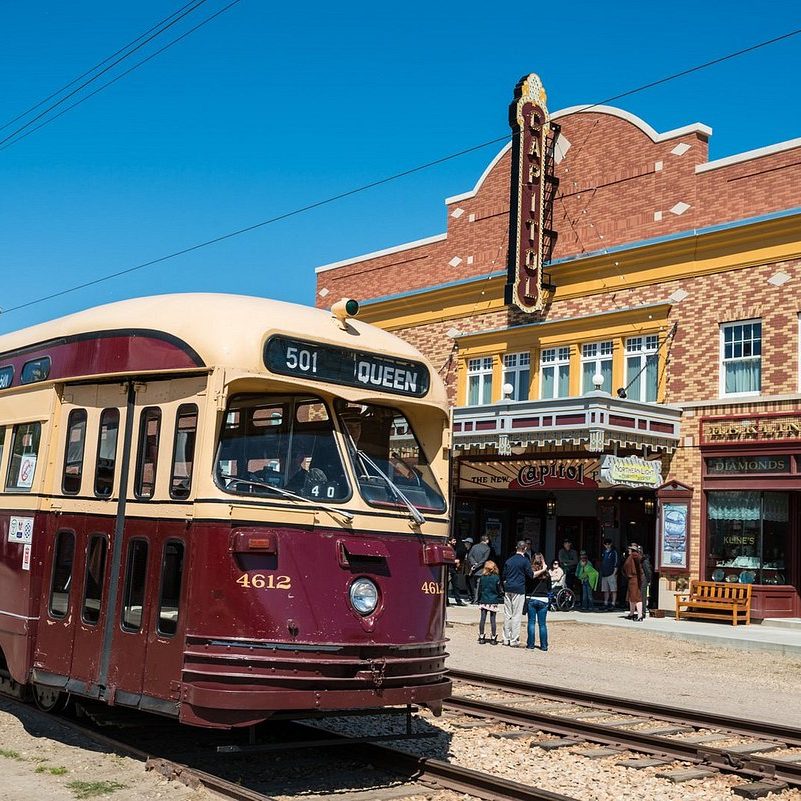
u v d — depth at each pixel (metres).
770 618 21.84
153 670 7.62
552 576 24.83
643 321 24.73
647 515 25.91
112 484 8.40
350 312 8.57
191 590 7.43
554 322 26.56
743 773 8.62
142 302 8.82
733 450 22.69
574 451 24.80
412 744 9.26
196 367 7.77
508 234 28.20
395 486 8.30
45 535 9.05
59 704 9.50
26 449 9.63
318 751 8.69
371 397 8.37
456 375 29.17
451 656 16.36
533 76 26.67
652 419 23.17
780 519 22.28
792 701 13.48
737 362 23.05
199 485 7.54
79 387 9.03
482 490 27.20
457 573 27.61
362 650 7.61
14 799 6.98
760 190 22.98
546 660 16.52
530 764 8.78
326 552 7.63
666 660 17.36
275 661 7.25
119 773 7.76
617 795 7.88
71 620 8.54
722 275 23.41
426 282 30.45
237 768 8.12
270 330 7.86
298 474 7.87
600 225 26.05
